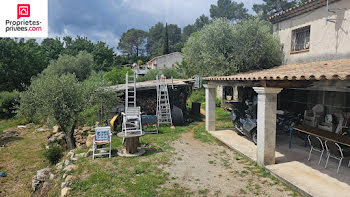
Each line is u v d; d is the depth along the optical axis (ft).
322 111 28.12
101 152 23.35
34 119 37.50
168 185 16.16
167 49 208.74
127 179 17.16
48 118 28.45
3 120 55.11
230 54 39.73
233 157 22.15
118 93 37.73
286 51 36.60
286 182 15.62
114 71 85.81
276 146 24.53
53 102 27.61
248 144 25.57
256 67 40.50
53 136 36.40
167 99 39.22
